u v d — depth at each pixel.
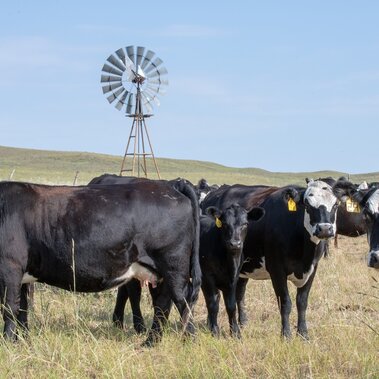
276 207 11.55
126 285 11.86
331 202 10.74
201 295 14.89
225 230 11.03
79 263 10.11
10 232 9.98
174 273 10.55
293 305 13.41
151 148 49.72
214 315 11.50
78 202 10.21
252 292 14.53
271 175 126.88
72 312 12.17
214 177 95.00
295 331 11.61
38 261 10.14
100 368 8.75
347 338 9.59
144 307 13.47
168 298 10.99
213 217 11.20
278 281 11.27
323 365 8.71
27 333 10.19
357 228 20.56
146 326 12.05
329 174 127.69
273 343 9.68
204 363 8.58
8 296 9.96
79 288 10.37
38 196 10.21
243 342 9.95
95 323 12.34
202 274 11.62
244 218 11.09
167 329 10.76
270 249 11.41
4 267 9.95
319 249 11.05
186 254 10.65
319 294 14.10
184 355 9.16
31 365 9.00
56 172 91.38
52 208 10.15
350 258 20.83
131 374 8.42
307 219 10.79
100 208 10.19
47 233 10.06
